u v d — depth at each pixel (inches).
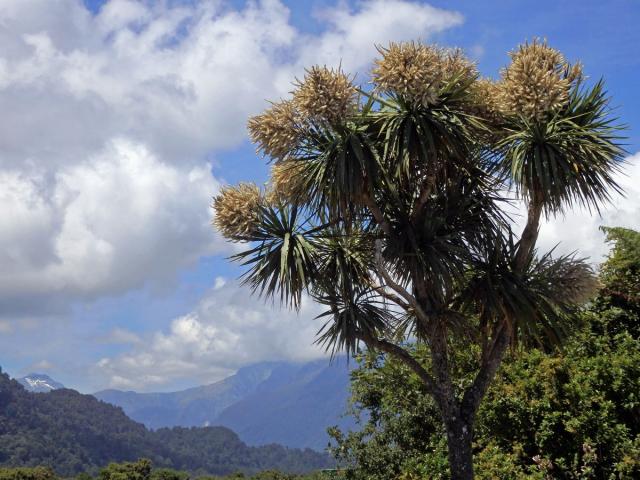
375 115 398.6
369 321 415.5
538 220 412.2
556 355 607.2
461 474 398.0
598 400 563.8
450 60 423.5
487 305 399.5
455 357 629.9
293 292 411.8
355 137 387.9
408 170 394.3
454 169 429.4
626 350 597.3
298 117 396.5
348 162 388.2
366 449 720.3
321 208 400.8
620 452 539.5
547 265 412.2
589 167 397.7
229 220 411.2
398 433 714.2
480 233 419.8
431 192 434.6
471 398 411.2
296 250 404.2
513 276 403.9
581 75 416.8
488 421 602.9
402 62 375.2
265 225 414.3
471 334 412.5
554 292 405.4
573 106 414.3
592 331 639.1
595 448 543.5
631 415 578.6
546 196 391.9
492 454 575.8
